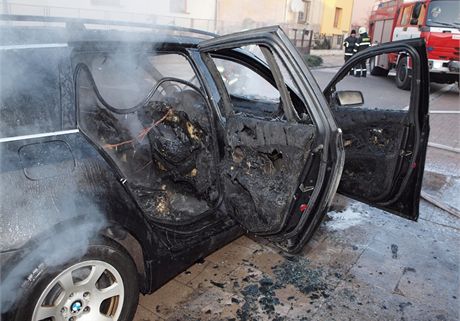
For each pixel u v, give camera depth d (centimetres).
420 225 344
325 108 194
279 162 215
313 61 1722
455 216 363
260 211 221
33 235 169
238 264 278
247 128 228
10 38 189
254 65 314
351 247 304
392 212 305
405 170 282
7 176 168
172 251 224
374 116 306
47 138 183
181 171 282
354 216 358
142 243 208
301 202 206
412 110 267
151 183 281
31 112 182
